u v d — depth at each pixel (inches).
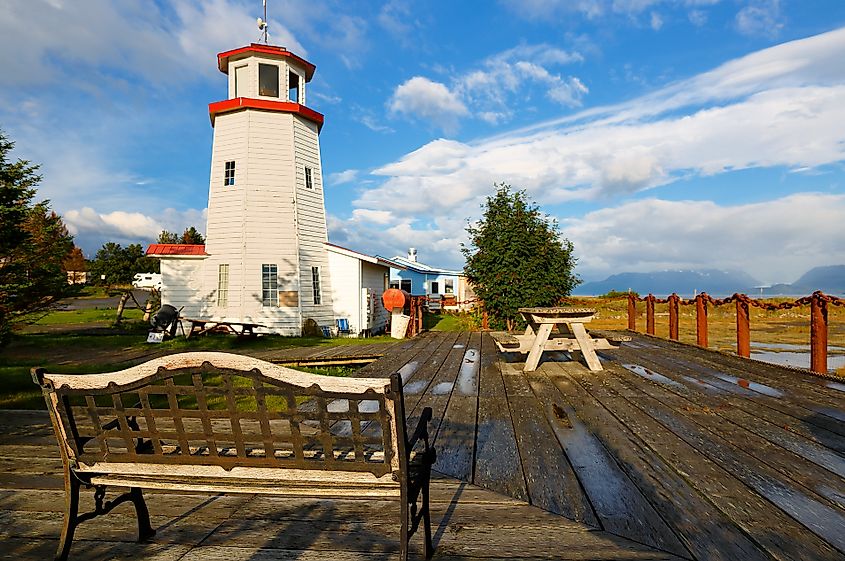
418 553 89.3
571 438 151.6
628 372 269.7
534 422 171.0
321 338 598.5
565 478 120.4
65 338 549.3
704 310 371.2
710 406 189.0
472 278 592.1
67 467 90.7
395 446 80.1
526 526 97.4
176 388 84.9
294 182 649.0
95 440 173.8
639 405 192.7
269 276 631.8
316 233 684.1
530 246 557.3
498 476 123.0
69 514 90.4
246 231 625.3
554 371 277.1
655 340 429.1
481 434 158.1
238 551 92.1
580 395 213.3
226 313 625.9
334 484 84.0
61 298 379.6
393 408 78.2
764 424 163.3
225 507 111.7
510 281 556.7
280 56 647.1
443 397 214.1
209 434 86.0
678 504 104.5
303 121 672.4
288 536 97.3
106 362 377.4
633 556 85.1
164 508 112.0
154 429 88.0
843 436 149.6
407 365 310.3
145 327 715.4
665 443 144.8
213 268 636.7
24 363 368.8
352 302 695.7
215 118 652.1
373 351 390.9
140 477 90.4
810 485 113.3
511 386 236.7
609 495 109.9
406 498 79.8
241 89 652.1
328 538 96.1
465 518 101.7
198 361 82.8
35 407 224.5
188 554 91.5
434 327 823.1
